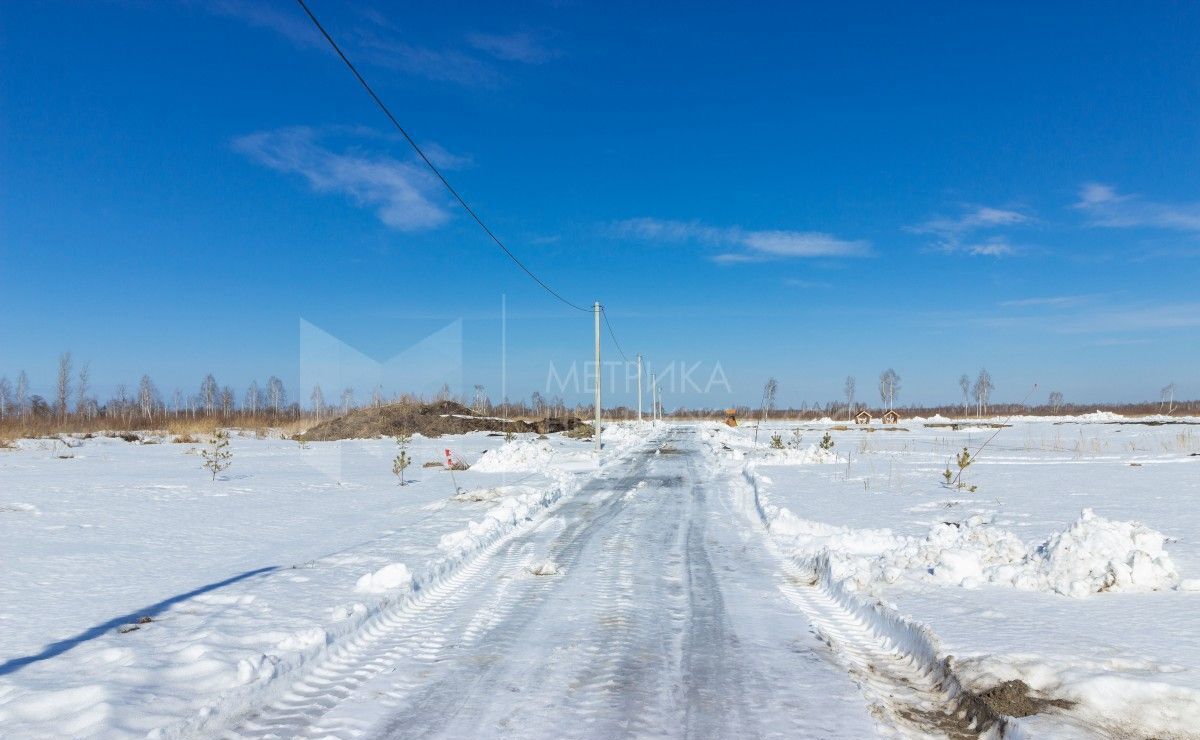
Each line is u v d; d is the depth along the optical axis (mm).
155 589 7746
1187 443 32062
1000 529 10164
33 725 4250
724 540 11531
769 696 4996
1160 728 4133
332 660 5785
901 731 4457
